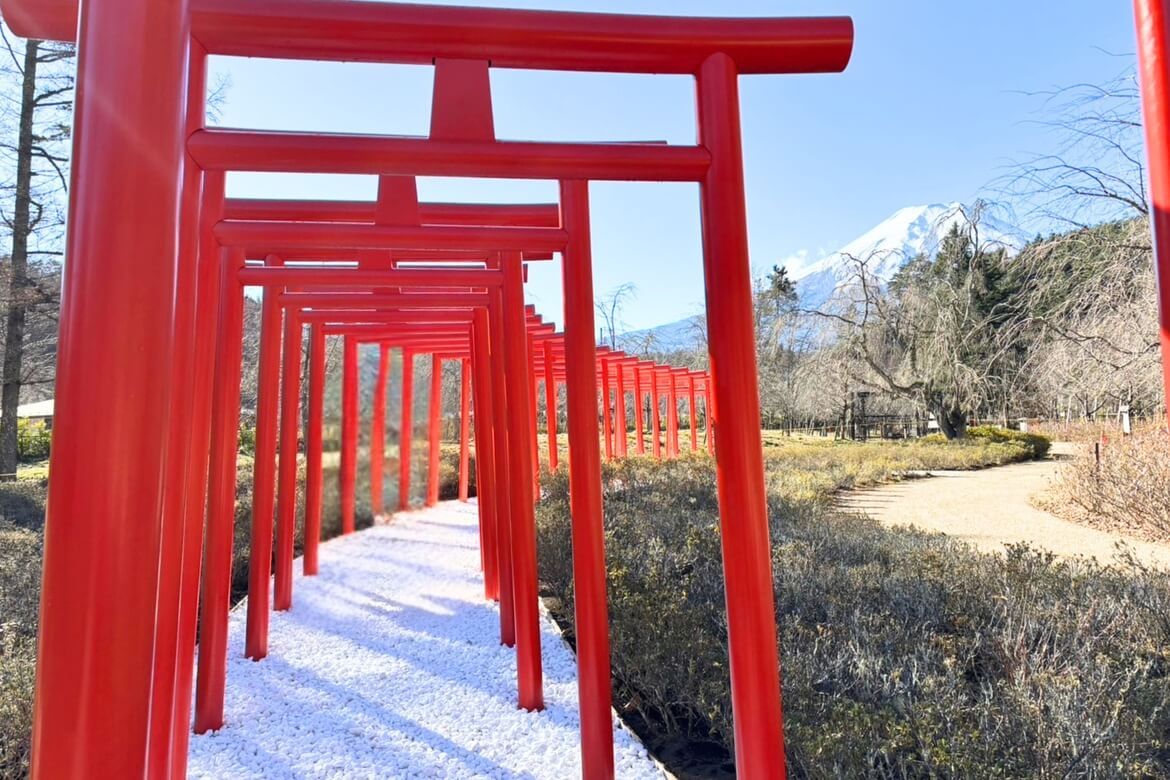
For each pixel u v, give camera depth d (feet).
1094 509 22.59
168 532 5.39
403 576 16.10
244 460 34.06
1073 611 9.58
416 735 7.79
